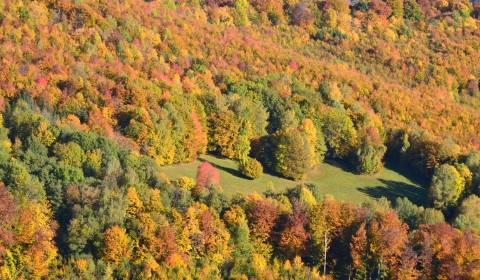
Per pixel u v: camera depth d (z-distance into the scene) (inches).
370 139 6353.3
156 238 4077.3
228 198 4692.4
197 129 5787.4
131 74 6200.8
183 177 4884.4
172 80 6382.9
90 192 4291.3
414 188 6072.8
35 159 4709.6
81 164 4820.4
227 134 5964.6
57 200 4274.1
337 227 4515.3
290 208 4650.6
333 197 5374.0
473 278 4192.9
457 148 6314.0
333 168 6245.1
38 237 3932.1
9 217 3932.1
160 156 5526.6
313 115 6427.2
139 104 5787.4
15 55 5989.2
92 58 6333.7
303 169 5797.2
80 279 3794.3
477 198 5526.6
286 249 4402.1
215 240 4222.4
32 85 5654.5
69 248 4023.1
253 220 4475.9
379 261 4291.3
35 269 3826.3
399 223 4618.6
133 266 3996.1
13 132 5118.1
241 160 5738.2
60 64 6038.4
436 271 4288.9
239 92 6540.4
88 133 5088.6
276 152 5826.8
